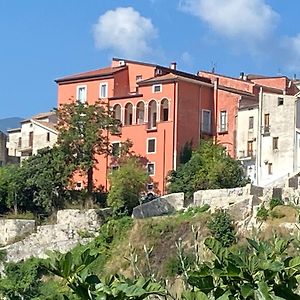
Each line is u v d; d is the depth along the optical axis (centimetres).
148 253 1273
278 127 9544
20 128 11544
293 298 875
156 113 9794
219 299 880
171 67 10675
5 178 9044
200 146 9394
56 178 8938
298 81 11375
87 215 8388
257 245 981
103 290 879
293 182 8562
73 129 9194
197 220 7638
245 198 7619
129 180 8488
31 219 8656
